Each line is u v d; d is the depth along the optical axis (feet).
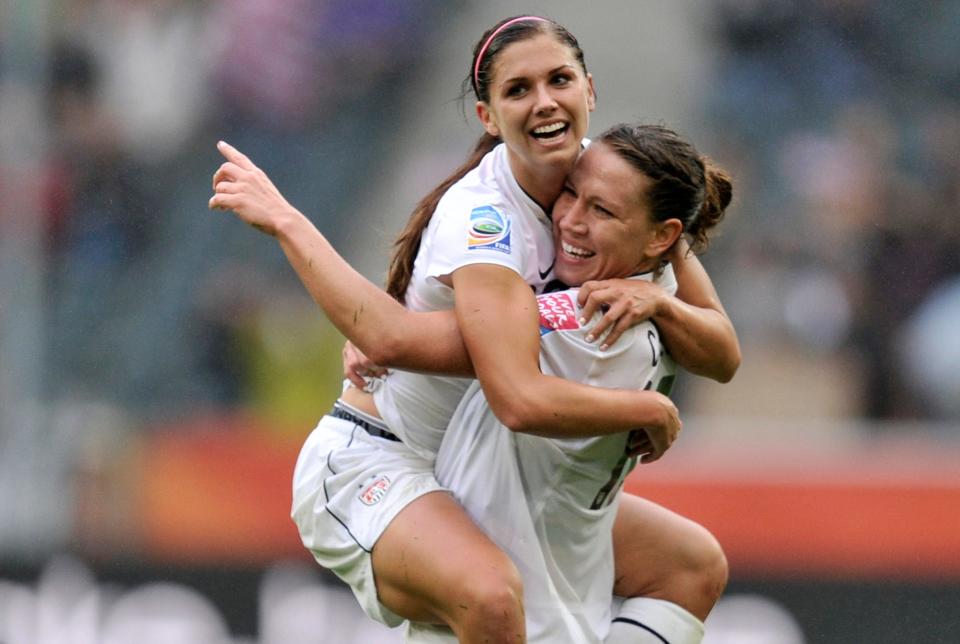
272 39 140.77
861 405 117.39
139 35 137.18
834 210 129.49
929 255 125.29
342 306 42.09
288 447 97.71
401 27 147.23
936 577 87.66
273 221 43.24
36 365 105.29
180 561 87.10
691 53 145.18
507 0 150.10
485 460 44.68
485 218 42.27
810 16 143.84
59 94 132.26
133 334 121.70
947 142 136.56
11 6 113.91
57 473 99.81
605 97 142.82
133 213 130.31
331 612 84.48
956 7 143.64
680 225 42.70
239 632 85.51
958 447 92.68
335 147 140.77
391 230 135.95
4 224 109.50
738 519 89.51
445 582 42.27
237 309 122.52
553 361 42.65
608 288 42.50
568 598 45.78
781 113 139.54
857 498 89.51
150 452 99.09
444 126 144.05
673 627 47.78
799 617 86.94
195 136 136.67
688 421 103.81
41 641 86.84
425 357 41.86
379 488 44.98
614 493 46.16
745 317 120.06
